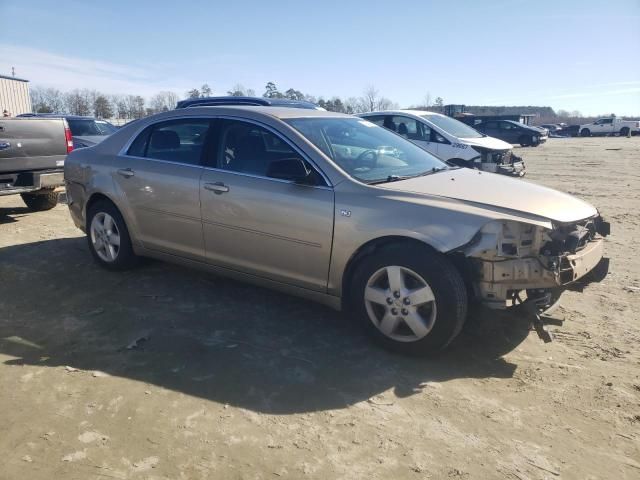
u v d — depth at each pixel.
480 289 3.48
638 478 2.56
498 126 30.08
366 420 3.00
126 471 2.57
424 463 2.65
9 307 4.57
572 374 3.50
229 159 4.41
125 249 5.24
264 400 3.18
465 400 3.20
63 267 5.63
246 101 10.53
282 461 2.65
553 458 2.70
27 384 3.34
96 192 5.29
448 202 3.57
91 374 3.46
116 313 4.43
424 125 11.17
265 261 4.20
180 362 3.62
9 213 8.52
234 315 4.41
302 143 4.09
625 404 3.15
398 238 3.61
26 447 2.74
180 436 2.84
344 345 3.88
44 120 7.70
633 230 7.56
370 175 4.03
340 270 3.83
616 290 5.03
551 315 3.80
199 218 4.50
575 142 34.34
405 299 3.58
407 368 3.57
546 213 3.49
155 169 4.82
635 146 28.19
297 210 3.93
